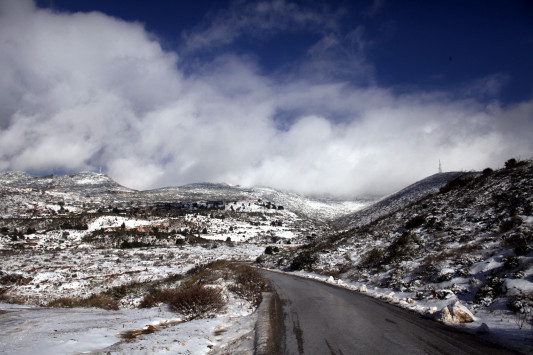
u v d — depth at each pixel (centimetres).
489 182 2580
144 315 1050
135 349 619
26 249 6172
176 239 8900
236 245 8738
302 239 10819
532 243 1245
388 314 992
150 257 5338
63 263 4109
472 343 648
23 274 2978
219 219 14362
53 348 619
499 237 1499
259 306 1173
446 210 2481
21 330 799
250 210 18250
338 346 644
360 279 1969
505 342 641
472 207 2192
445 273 1339
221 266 3139
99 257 5047
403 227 2709
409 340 680
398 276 1636
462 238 1738
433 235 2053
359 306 1156
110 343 688
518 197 1847
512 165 2722
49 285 2567
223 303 1142
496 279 1066
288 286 1859
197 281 2036
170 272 3512
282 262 4094
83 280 2856
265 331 779
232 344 691
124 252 6009
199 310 1054
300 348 635
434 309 990
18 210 12912
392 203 8306
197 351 638
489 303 977
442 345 638
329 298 1372
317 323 866
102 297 1642
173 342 678
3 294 2073
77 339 694
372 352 602
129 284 2492
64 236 7906
